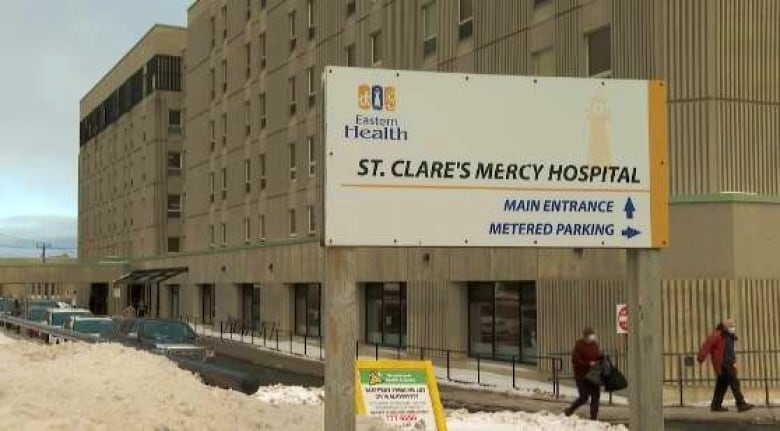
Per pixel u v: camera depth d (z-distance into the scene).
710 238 19.30
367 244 6.71
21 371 8.33
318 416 8.76
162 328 20.34
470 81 7.02
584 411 16.72
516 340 24.33
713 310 19.12
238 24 48.72
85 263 72.12
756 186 20.03
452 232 6.91
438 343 27.12
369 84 6.81
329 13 37.47
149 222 66.88
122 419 6.68
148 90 68.25
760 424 15.43
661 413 7.36
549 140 7.17
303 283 38.69
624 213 7.31
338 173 6.71
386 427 8.38
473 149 7.00
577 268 21.56
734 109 19.94
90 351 9.97
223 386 10.16
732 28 20.03
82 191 92.25
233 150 49.03
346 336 6.59
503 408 17.34
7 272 69.62
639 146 7.36
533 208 7.11
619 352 20.23
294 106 41.25
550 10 23.67
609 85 7.32
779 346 19.41
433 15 29.38
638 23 20.78
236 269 46.31
